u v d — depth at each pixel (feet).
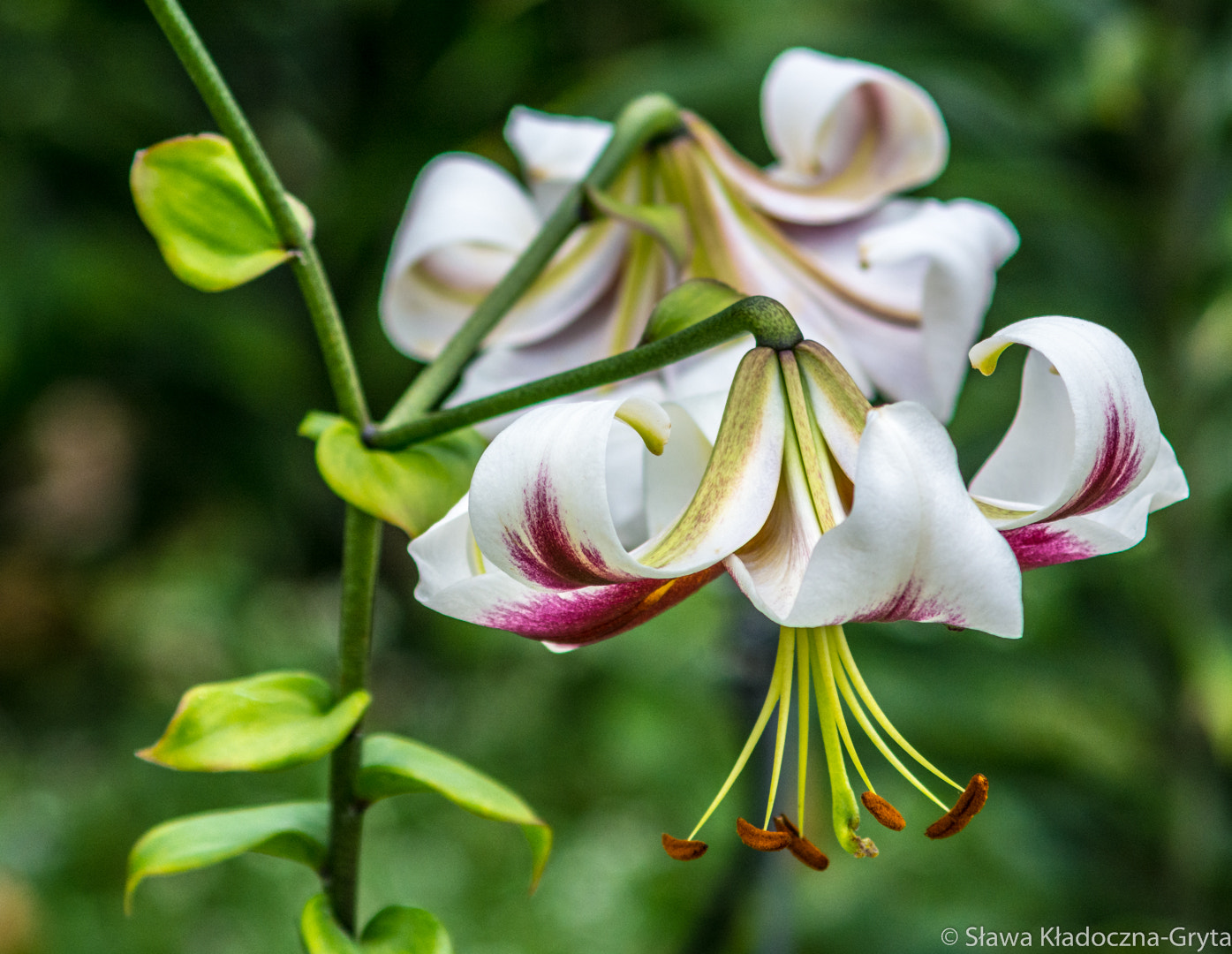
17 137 9.78
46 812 8.79
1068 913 4.60
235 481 11.02
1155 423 2.38
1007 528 2.41
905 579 2.33
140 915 7.70
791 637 2.51
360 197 9.05
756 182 2.72
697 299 2.50
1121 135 4.37
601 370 2.45
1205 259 4.29
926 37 4.48
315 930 2.60
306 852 2.64
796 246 2.73
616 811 8.89
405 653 11.46
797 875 5.10
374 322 8.73
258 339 10.06
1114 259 4.42
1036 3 4.46
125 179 10.18
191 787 9.19
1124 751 4.32
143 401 10.67
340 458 2.54
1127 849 4.50
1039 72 4.52
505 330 2.74
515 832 8.81
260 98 10.56
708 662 6.37
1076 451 2.36
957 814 2.49
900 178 2.77
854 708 2.51
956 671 4.31
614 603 2.43
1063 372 2.37
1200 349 4.35
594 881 7.99
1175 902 4.45
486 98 9.02
